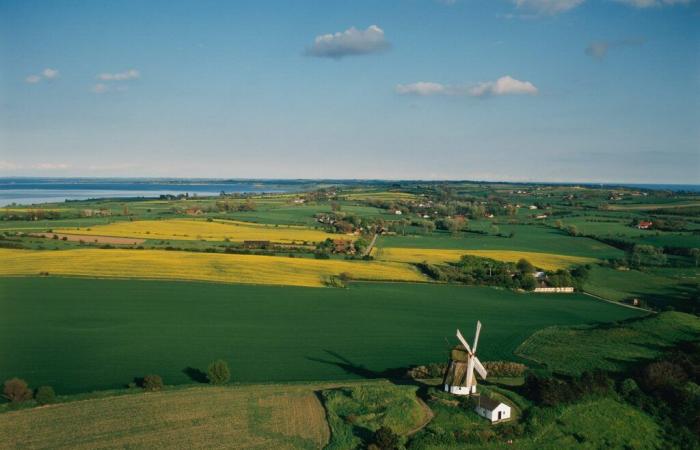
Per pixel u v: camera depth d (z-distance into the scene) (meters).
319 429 55.91
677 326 92.81
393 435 53.03
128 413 57.53
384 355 82.69
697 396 64.19
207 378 69.50
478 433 55.75
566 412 61.16
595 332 93.88
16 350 77.50
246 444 52.09
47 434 52.28
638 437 58.75
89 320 93.12
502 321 104.56
